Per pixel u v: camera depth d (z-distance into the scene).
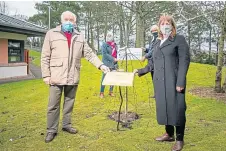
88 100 6.23
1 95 7.07
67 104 3.92
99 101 6.12
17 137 3.81
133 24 24.97
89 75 11.42
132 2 19.33
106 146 3.44
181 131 3.24
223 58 6.88
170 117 3.15
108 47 6.24
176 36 3.14
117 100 6.20
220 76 6.86
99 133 3.94
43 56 3.61
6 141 3.65
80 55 3.80
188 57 3.11
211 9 6.87
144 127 4.19
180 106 3.13
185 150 3.27
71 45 3.67
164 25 3.13
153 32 5.08
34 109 5.45
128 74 3.67
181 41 3.10
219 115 4.81
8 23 10.14
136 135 3.83
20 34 11.97
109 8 24.11
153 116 4.83
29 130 4.11
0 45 10.72
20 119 4.71
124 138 3.72
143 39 19.91
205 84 8.52
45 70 3.62
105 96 6.67
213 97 6.34
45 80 3.64
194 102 5.84
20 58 12.16
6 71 11.08
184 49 3.09
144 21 20.39
